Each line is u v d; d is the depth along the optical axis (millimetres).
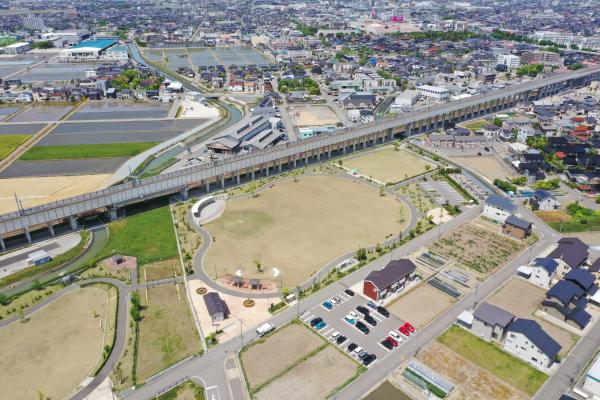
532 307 119812
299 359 102438
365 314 115875
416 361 101000
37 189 191500
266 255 144000
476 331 109938
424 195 188375
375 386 95250
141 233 158375
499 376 97812
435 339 108375
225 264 139000
